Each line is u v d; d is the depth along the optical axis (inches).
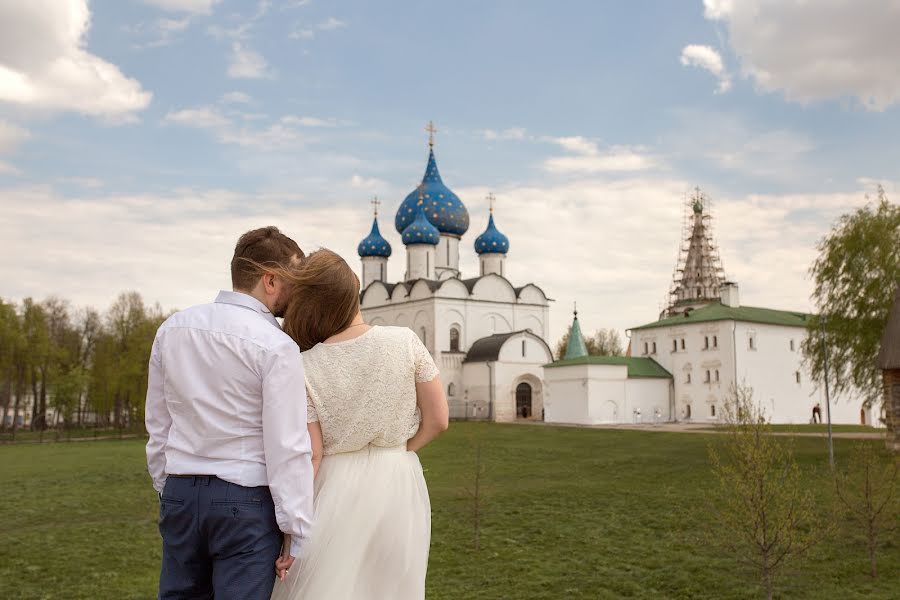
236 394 165.0
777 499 509.7
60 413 2965.1
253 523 163.3
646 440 1766.7
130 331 2876.5
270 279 184.5
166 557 171.9
